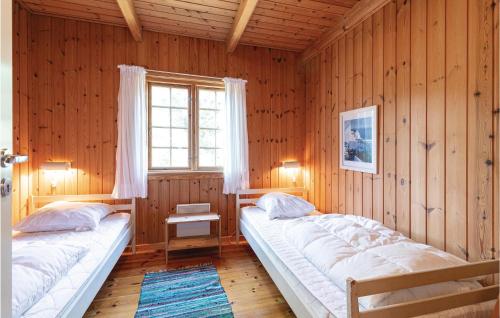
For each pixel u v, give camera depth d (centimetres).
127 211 319
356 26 268
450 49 173
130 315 193
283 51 370
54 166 279
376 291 110
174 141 337
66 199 290
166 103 333
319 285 145
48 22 289
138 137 306
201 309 199
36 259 138
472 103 160
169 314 193
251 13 254
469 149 161
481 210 155
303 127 377
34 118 285
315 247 170
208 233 333
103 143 306
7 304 76
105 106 306
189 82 337
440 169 180
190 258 296
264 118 363
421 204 194
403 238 182
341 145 291
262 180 363
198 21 295
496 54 147
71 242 183
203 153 348
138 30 288
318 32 317
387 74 227
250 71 356
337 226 198
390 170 224
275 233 234
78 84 298
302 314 145
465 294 123
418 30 197
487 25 152
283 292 175
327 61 321
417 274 117
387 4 226
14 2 254
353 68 272
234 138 341
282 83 370
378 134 237
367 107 249
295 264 171
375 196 242
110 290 227
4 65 77
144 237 320
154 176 321
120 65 299
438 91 181
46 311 121
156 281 243
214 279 247
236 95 341
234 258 297
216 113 353
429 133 188
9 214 78
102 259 190
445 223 176
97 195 298
